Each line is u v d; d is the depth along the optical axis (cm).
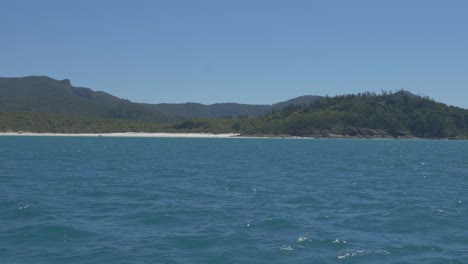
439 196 3356
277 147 12375
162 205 2777
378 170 5656
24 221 2278
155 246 1828
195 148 11250
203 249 1797
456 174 5228
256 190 3553
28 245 1841
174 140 17925
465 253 1777
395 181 4406
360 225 2278
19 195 3158
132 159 7106
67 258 1673
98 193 3291
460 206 2875
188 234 2031
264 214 2520
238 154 8831
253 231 2102
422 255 1750
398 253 1773
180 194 3281
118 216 2436
